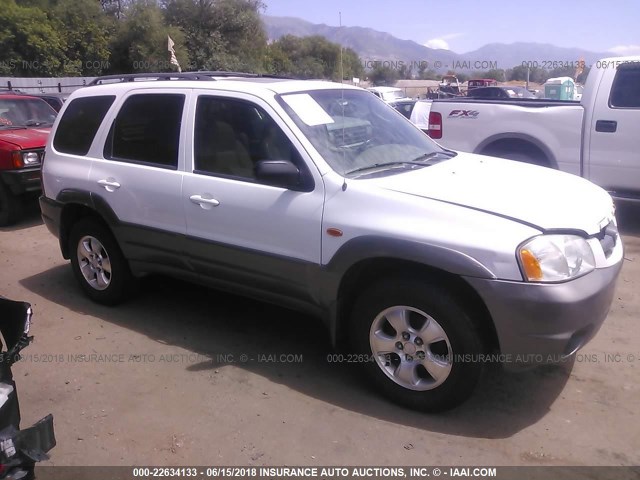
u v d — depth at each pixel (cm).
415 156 440
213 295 552
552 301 313
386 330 370
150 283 580
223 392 389
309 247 378
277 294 411
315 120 407
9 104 959
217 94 432
